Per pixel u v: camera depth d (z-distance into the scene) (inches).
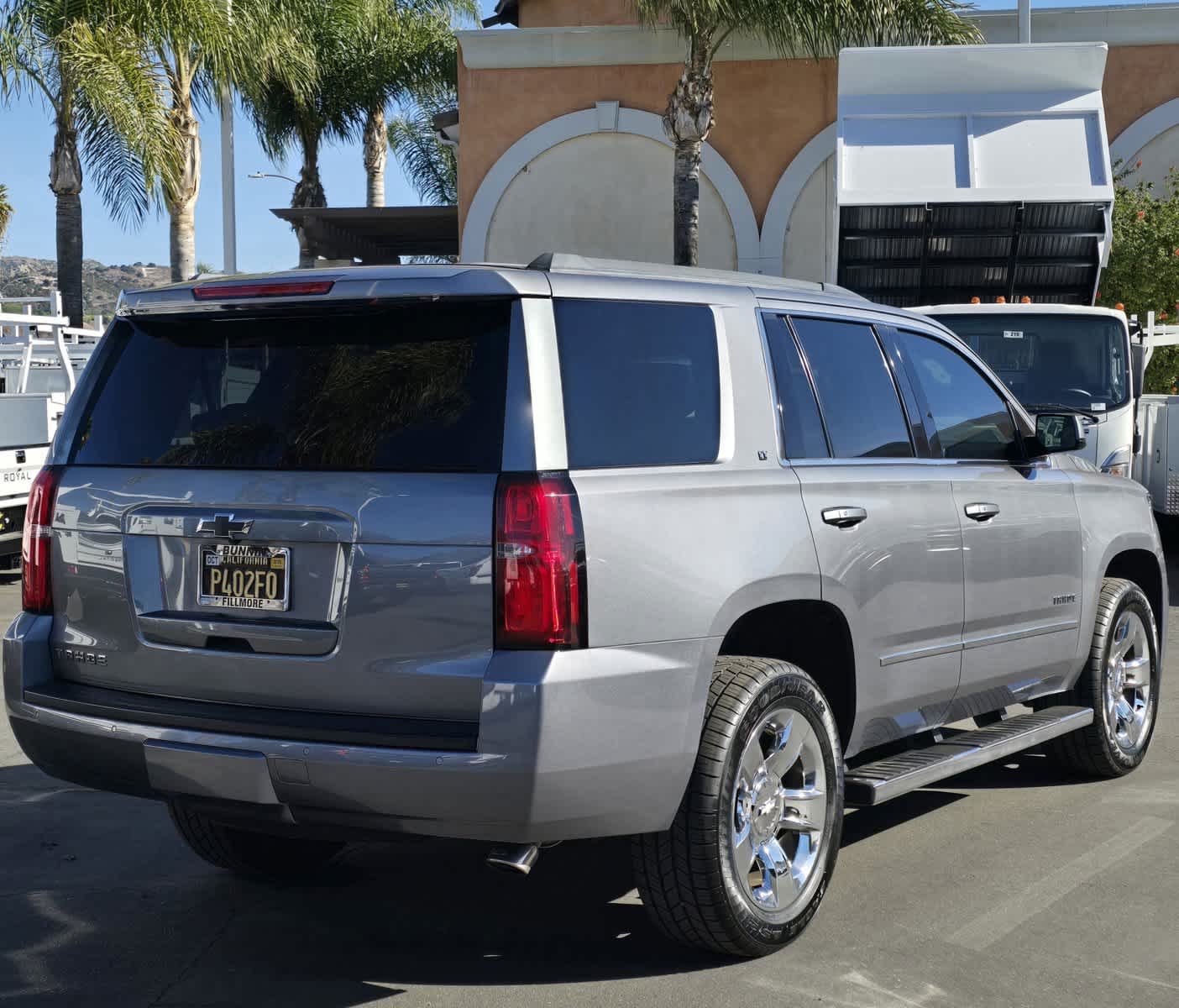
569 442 143.6
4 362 606.5
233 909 177.5
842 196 516.1
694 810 150.3
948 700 200.4
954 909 175.5
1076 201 510.9
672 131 708.0
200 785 146.7
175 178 708.7
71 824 213.9
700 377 161.9
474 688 138.0
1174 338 534.9
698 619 149.8
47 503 163.9
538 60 791.7
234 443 152.6
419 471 142.0
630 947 163.8
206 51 714.2
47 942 166.1
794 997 149.1
